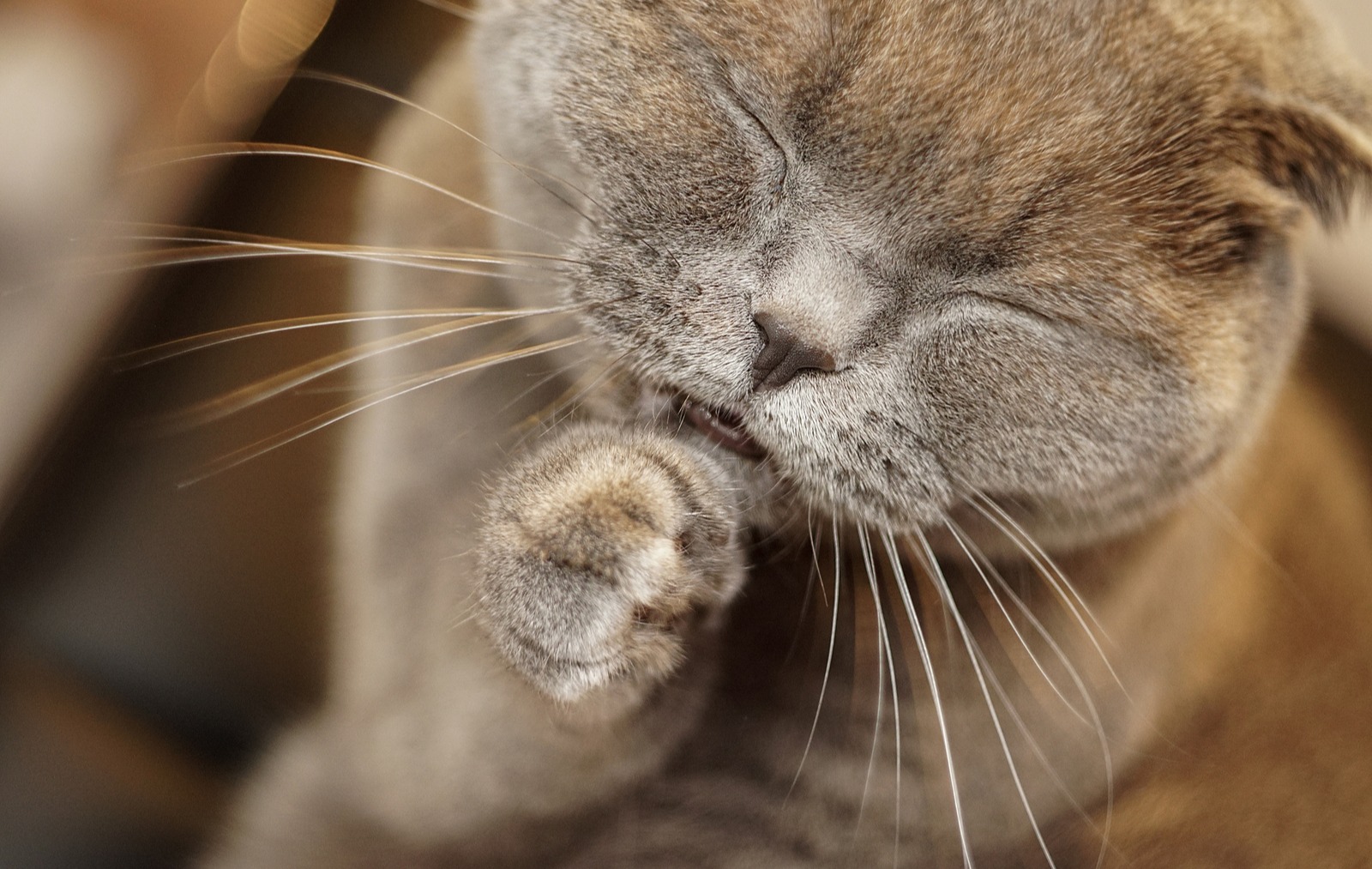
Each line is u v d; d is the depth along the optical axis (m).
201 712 0.43
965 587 0.42
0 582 0.42
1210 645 0.43
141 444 0.43
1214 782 0.43
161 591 0.43
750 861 0.43
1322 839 0.42
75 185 0.49
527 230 0.41
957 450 0.39
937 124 0.37
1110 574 0.41
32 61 0.50
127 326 0.44
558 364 0.42
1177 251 0.38
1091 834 0.43
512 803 0.42
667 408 0.40
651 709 0.41
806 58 0.37
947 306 0.38
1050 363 0.38
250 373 0.44
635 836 0.42
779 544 0.42
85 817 0.41
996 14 0.37
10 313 0.45
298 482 0.44
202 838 0.42
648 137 0.39
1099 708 0.42
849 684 0.42
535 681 0.39
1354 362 0.45
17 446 0.44
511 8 0.41
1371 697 0.43
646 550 0.38
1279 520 0.44
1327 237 0.39
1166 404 0.39
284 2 0.45
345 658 0.43
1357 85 0.39
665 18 0.38
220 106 0.45
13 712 0.41
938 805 0.42
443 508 0.42
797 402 0.39
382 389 0.41
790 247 0.38
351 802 0.43
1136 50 0.37
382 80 0.45
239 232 0.44
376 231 0.43
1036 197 0.37
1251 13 0.38
